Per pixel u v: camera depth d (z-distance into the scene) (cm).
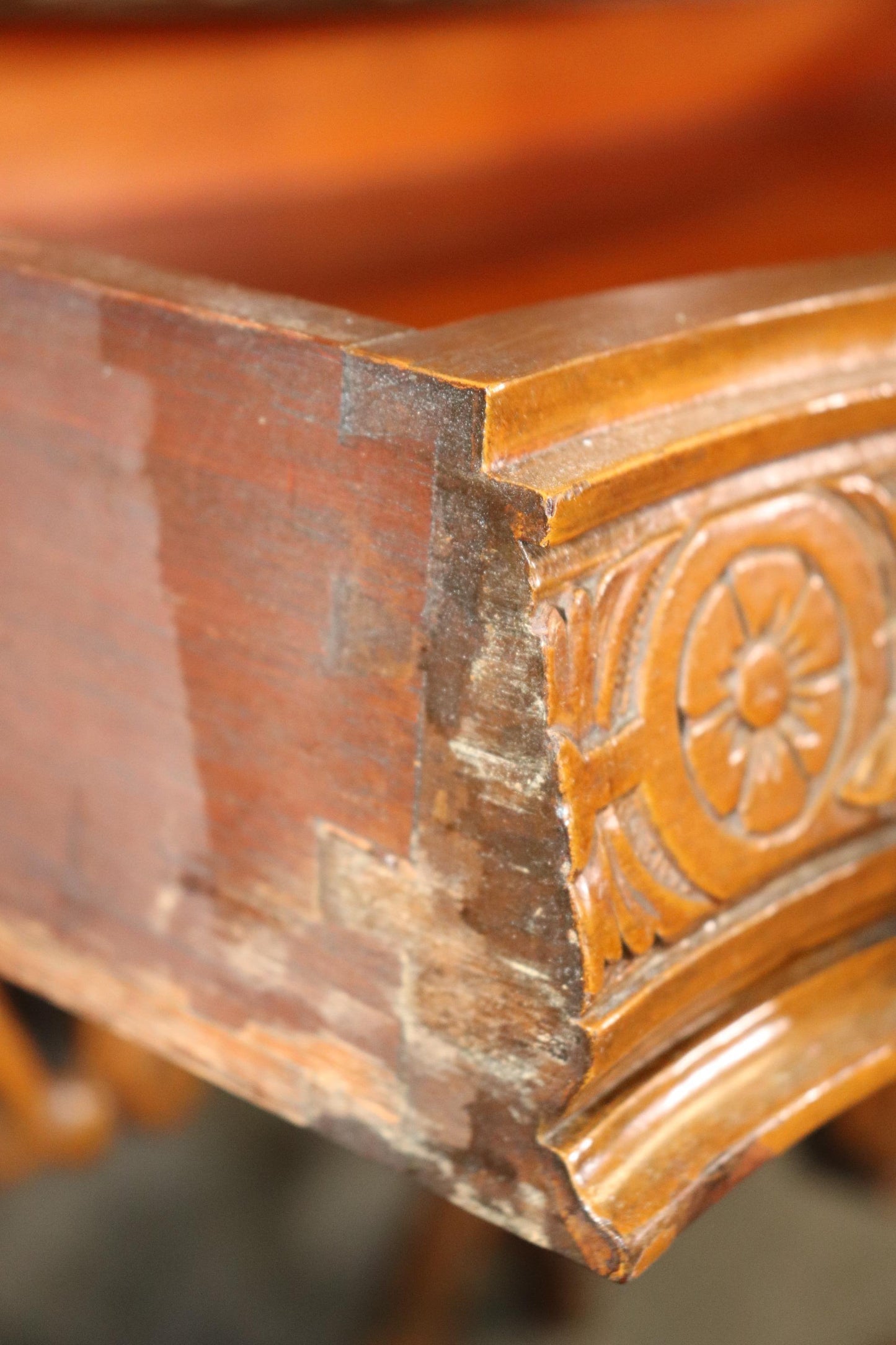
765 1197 86
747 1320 78
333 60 66
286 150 66
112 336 47
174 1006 51
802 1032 49
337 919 47
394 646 45
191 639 48
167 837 49
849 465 47
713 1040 48
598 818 45
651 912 46
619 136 83
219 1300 77
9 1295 77
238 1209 83
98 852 51
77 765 50
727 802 47
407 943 47
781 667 47
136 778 49
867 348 48
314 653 46
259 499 46
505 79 74
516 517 43
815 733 48
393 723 45
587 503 43
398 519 44
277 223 66
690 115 87
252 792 48
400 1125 48
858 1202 86
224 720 48
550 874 44
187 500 47
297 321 45
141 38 61
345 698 46
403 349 44
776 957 48
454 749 45
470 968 46
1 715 51
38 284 47
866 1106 83
